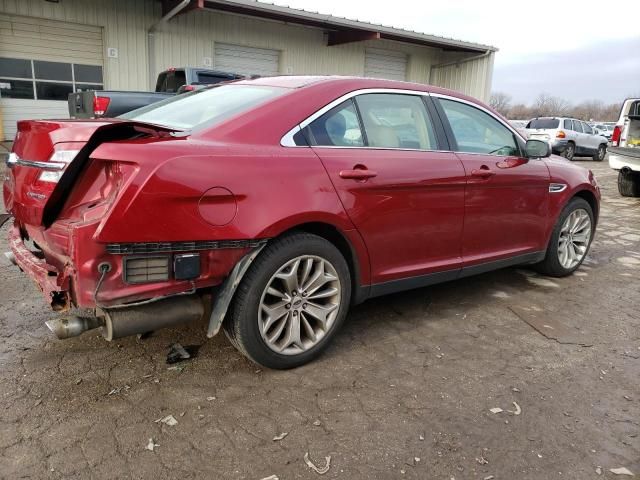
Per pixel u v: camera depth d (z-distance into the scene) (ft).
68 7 40.68
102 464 7.21
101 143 8.13
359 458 7.56
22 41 39.73
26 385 9.03
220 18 48.19
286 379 9.62
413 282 11.68
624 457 7.82
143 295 8.04
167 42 45.80
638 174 32.04
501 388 9.61
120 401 8.68
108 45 42.88
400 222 10.96
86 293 7.71
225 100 10.68
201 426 8.13
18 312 11.92
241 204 8.60
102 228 7.53
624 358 10.99
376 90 11.21
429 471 7.36
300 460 7.47
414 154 11.30
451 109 12.69
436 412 8.77
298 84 10.62
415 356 10.73
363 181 10.17
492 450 7.85
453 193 11.89
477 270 13.12
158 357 10.19
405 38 55.98
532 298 14.38
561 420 8.68
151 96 29.37
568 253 16.05
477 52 63.62
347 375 9.86
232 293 8.79
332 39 55.93
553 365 10.58
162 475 7.06
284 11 46.68
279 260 9.27
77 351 10.29
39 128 8.77
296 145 9.61
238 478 7.08
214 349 10.60
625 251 20.02
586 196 16.53
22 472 6.99
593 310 13.66
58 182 8.15
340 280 10.23
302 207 9.25
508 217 13.51
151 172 7.75
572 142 64.90
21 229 10.35
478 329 12.19
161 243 7.99
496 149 13.64
